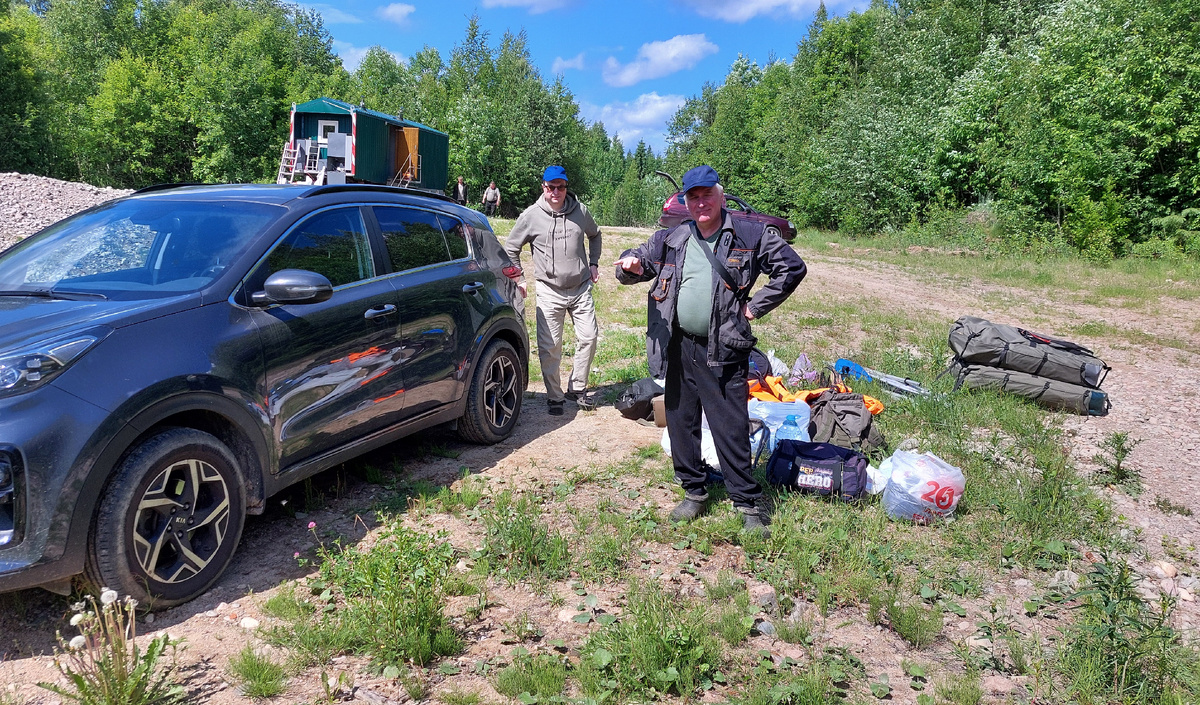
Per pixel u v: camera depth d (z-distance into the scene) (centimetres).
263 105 4634
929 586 360
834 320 1085
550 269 603
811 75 5184
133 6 5409
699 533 407
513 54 6450
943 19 3697
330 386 392
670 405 415
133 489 293
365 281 429
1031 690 287
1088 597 334
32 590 321
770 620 329
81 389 285
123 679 242
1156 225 2052
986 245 2344
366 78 6419
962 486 427
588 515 427
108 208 416
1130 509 470
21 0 6175
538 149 5419
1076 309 1321
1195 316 1253
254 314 355
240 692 263
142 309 319
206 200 408
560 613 329
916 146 2889
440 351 478
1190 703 276
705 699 273
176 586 312
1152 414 685
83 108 4381
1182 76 2041
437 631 301
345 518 413
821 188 3306
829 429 527
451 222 525
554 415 626
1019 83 2523
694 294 386
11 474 267
